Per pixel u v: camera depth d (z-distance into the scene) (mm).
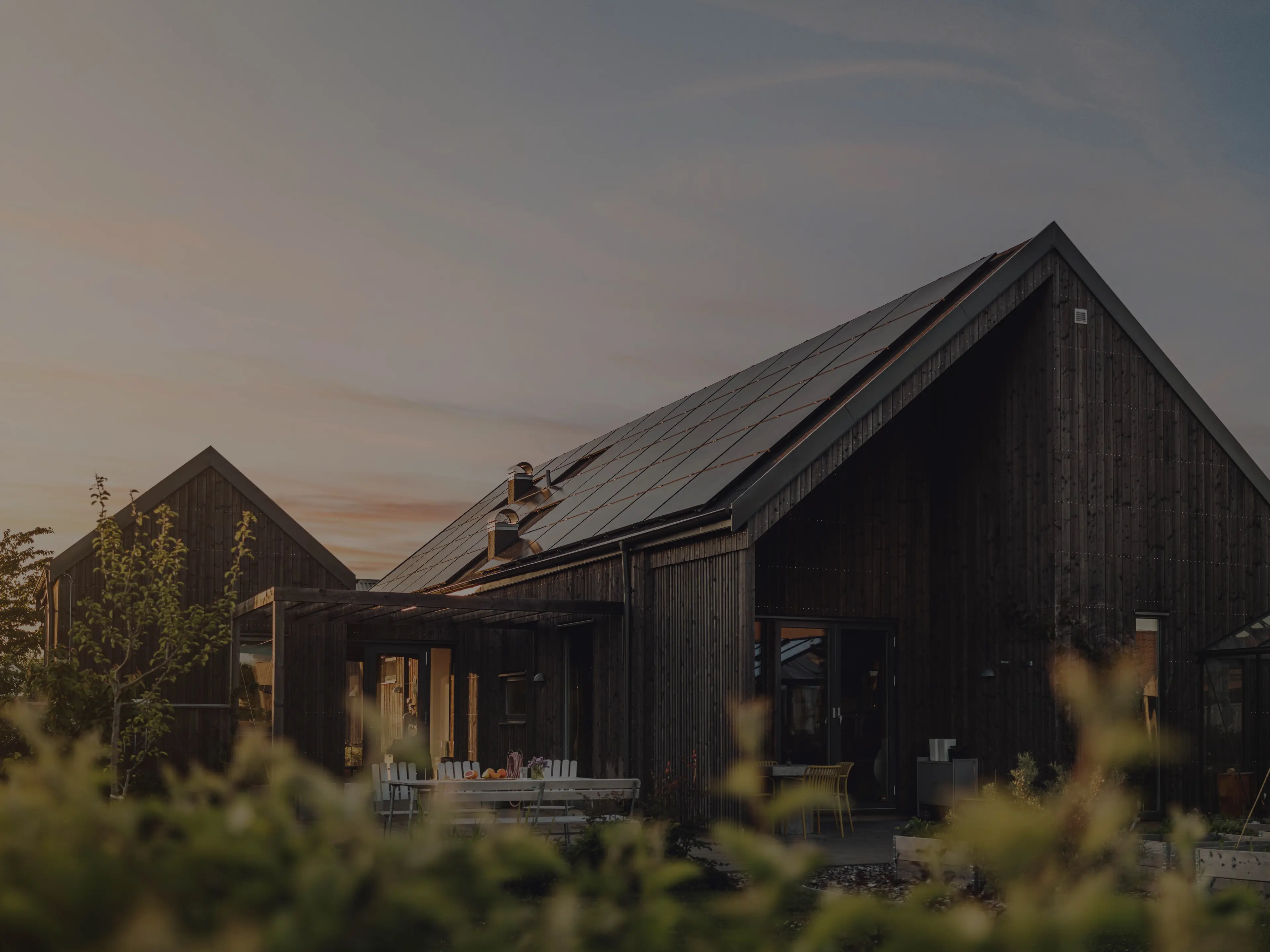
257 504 22203
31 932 1285
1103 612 14867
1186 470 15664
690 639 14562
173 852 1432
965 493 16391
